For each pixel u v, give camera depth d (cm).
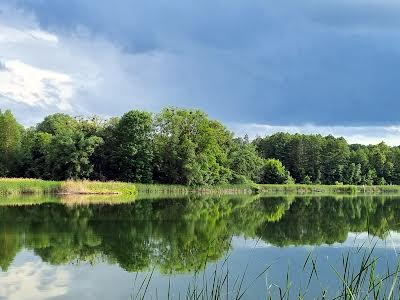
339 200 5816
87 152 7044
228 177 8238
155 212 3641
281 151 11981
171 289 1361
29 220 2994
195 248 2045
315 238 2322
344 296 895
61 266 1688
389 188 10162
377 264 1620
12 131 7506
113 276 1538
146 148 7450
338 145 11819
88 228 2661
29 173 7256
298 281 1382
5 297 1309
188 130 7756
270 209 4128
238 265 1664
